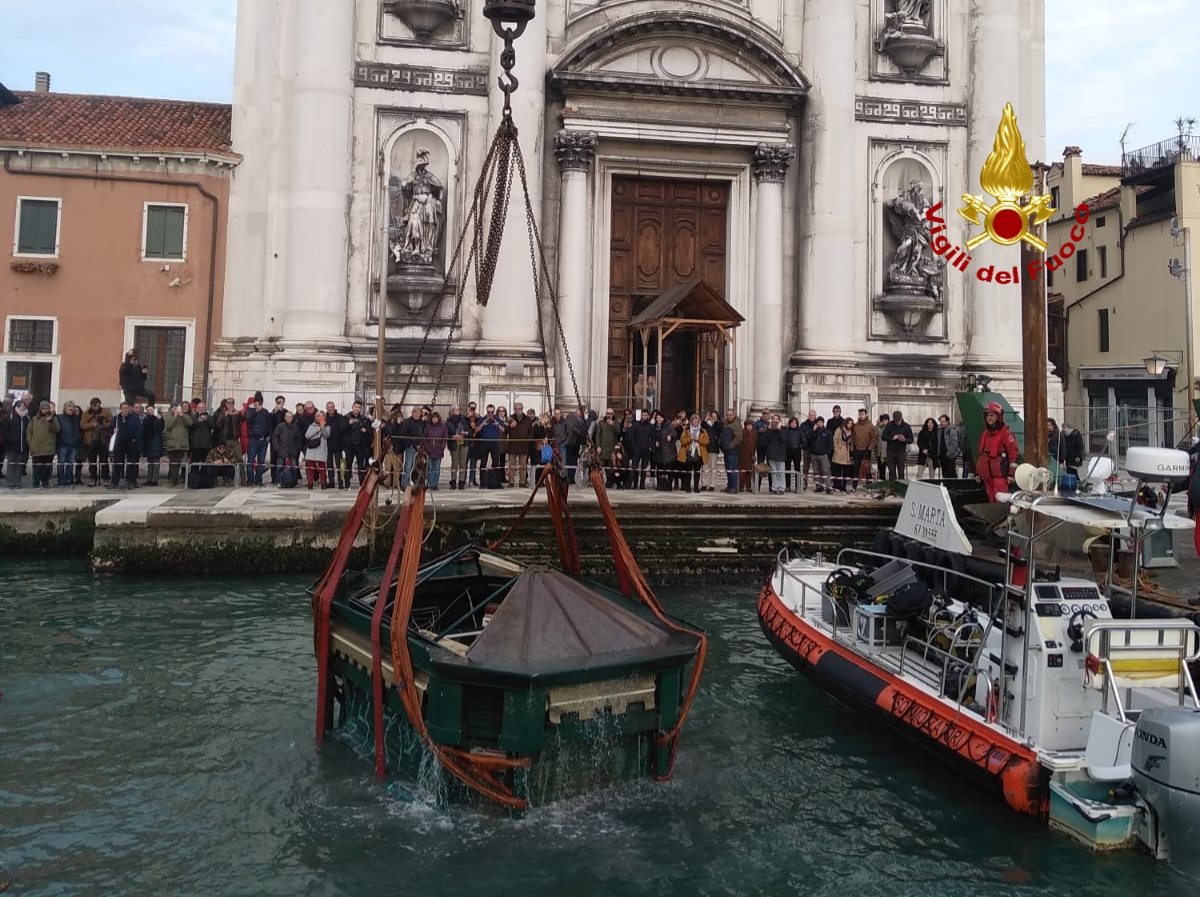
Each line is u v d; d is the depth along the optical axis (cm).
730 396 2156
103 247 2147
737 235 2323
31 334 2128
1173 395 2906
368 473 866
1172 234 2884
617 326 2317
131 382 1956
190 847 657
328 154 2072
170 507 1434
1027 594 707
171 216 2172
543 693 675
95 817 695
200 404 1783
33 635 1116
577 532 1517
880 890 624
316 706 902
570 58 2166
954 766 748
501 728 676
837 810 733
